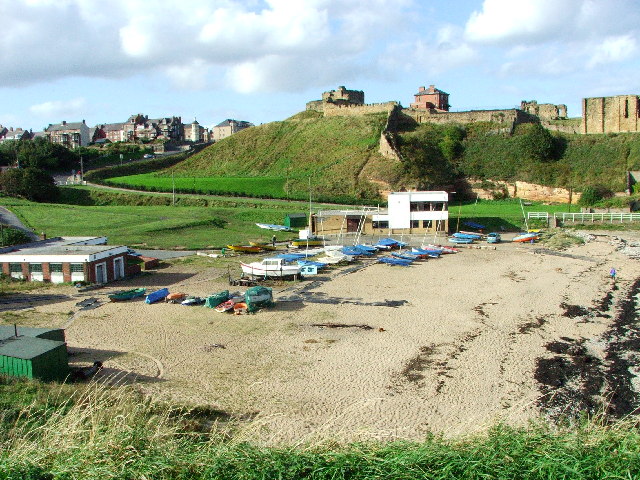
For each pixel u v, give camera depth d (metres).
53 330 39.19
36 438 17.59
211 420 29.69
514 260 80.69
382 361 39.94
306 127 188.00
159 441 16.09
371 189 137.75
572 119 176.88
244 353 41.62
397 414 31.47
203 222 108.38
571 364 39.50
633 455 13.39
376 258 82.62
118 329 47.62
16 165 173.00
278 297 58.81
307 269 70.12
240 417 30.52
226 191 143.75
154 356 40.81
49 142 191.12
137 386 34.59
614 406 32.97
